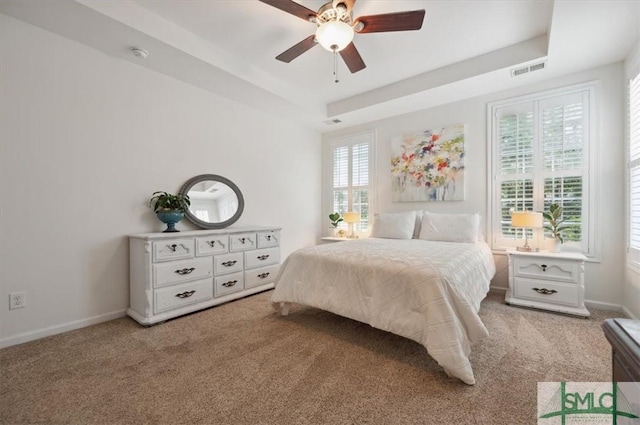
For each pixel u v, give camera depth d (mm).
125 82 2684
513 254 2852
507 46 2777
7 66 2059
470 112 3561
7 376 1659
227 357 1881
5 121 2053
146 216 2846
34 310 2174
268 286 3520
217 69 2850
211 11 2283
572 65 2766
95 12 2012
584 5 1942
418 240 3391
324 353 1932
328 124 4684
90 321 2445
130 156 2729
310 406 1405
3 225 2045
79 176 2410
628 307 2549
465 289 1890
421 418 1314
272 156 4234
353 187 4734
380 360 1836
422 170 3904
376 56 2938
